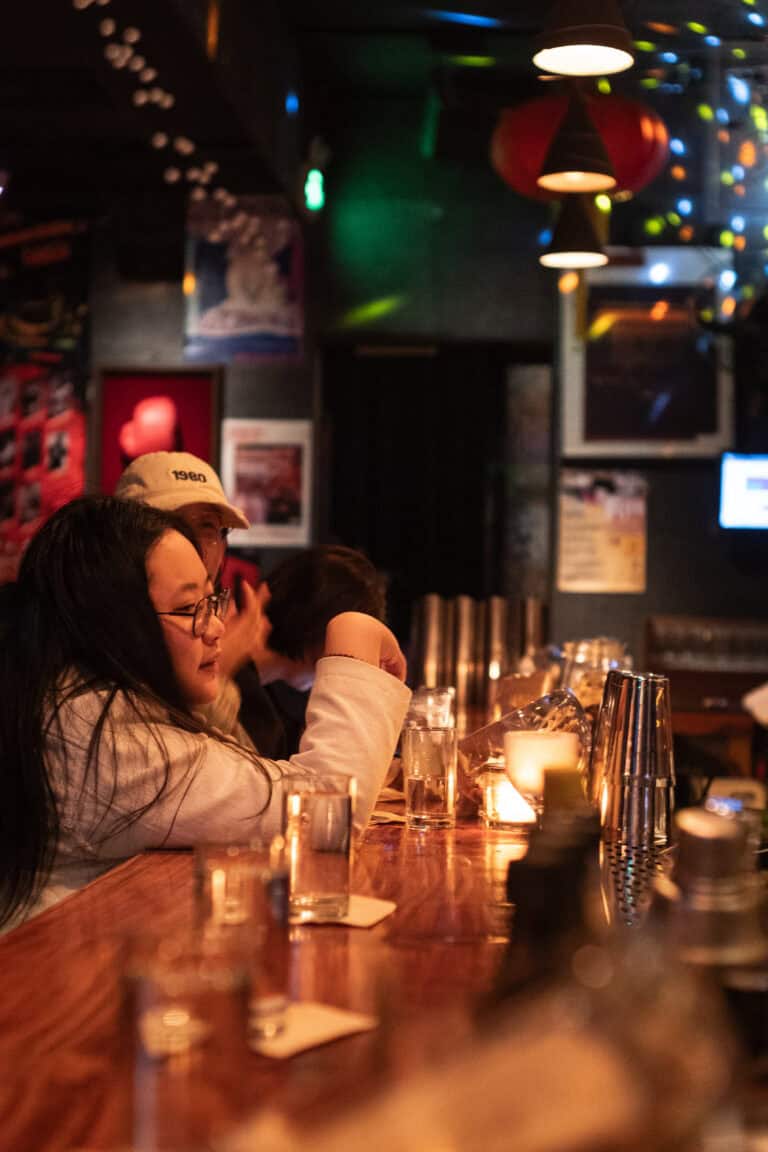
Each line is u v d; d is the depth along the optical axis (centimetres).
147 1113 87
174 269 680
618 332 681
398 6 570
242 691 272
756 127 600
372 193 692
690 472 685
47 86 537
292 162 640
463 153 641
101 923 138
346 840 141
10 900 175
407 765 206
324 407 705
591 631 690
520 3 548
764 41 473
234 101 502
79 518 188
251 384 683
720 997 88
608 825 180
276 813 175
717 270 671
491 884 160
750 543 680
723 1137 73
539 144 414
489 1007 96
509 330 689
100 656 183
